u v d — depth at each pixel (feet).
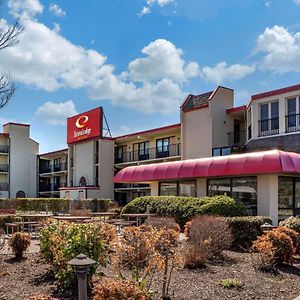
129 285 17.11
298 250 37.70
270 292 25.23
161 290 24.71
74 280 24.31
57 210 125.29
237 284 26.37
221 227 37.96
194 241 35.94
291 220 43.19
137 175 79.36
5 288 25.22
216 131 102.83
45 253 28.12
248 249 40.55
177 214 58.65
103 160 148.77
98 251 24.95
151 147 140.46
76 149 161.17
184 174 68.69
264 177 59.31
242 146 93.40
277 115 85.71
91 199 126.31
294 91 82.17
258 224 43.06
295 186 62.90
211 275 29.53
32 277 28.40
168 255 26.50
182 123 110.42
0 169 186.09
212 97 103.30
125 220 62.69
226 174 61.31
